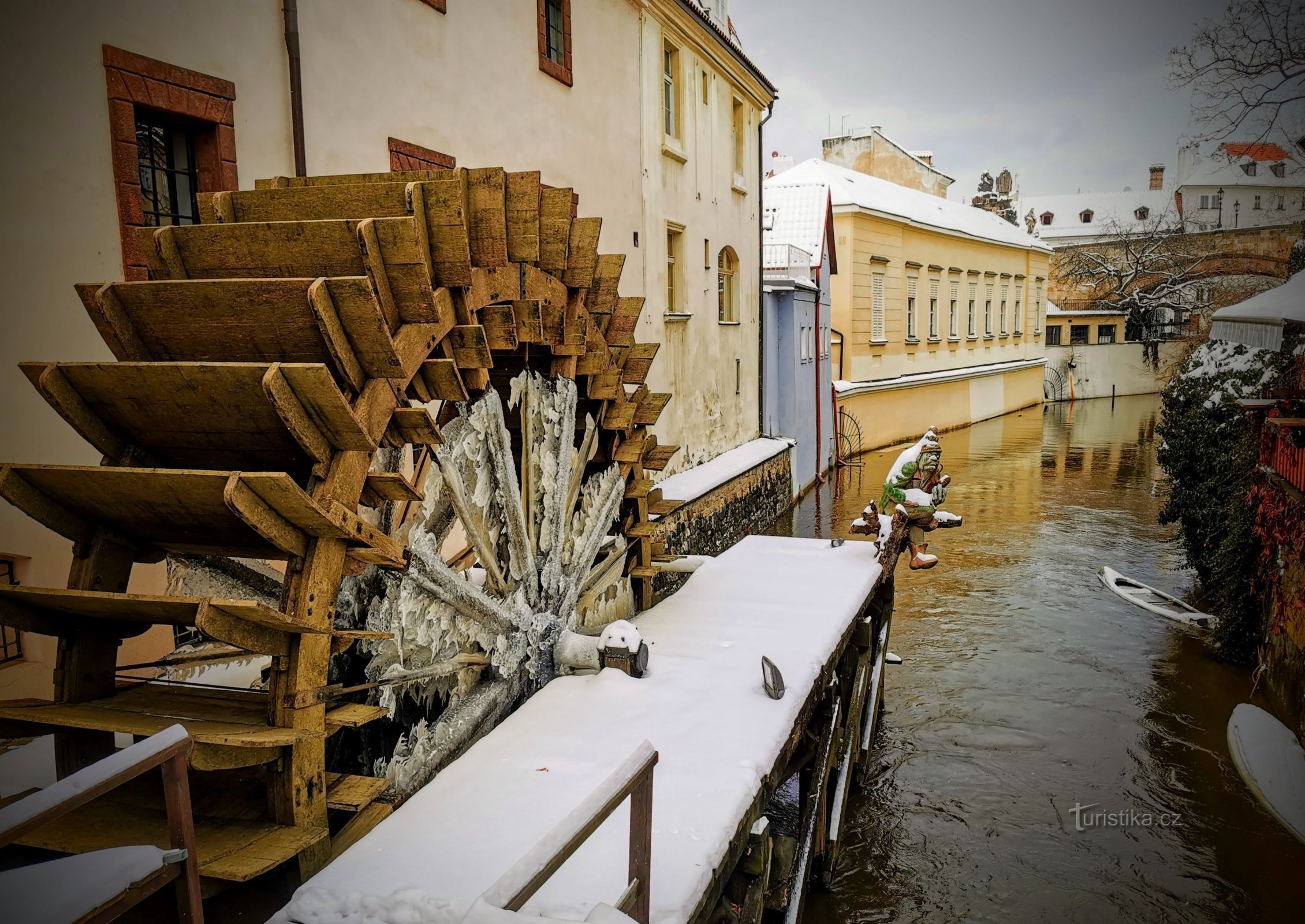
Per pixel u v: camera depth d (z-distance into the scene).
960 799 7.11
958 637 10.80
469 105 8.30
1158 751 7.86
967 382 34.97
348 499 3.62
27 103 4.55
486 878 3.01
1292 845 6.45
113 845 3.05
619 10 11.83
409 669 4.09
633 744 4.02
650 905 2.89
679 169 14.45
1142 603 11.84
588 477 6.39
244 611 3.00
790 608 6.16
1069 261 49.53
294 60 6.10
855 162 40.00
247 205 4.59
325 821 3.36
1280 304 9.01
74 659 3.67
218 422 3.66
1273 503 8.88
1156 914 5.70
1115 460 24.81
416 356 4.12
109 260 4.98
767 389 20.12
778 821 6.90
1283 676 8.34
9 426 4.55
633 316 6.32
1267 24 14.14
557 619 5.27
